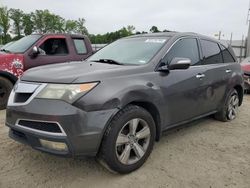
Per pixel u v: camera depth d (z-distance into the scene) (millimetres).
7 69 6617
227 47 5770
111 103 3168
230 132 5133
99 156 3273
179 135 4902
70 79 3088
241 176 3508
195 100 4508
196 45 4781
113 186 3223
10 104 3379
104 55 4625
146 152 3656
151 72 3785
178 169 3643
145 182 3316
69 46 7836
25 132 3184
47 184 3234
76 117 2984
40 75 3322
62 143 3016
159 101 3775
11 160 3781
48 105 3027
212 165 3777
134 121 3438
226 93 5469
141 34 4891
